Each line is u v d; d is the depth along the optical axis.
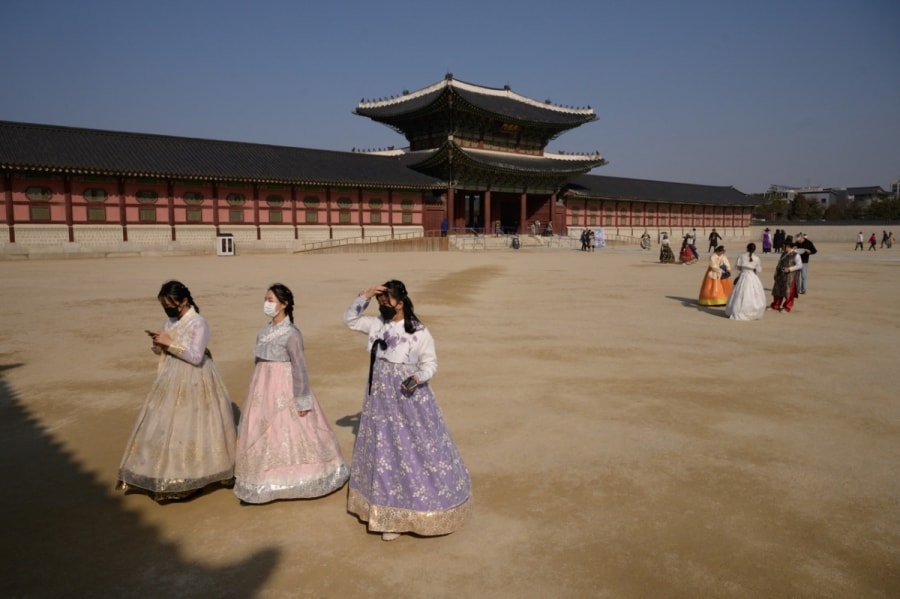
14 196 41.84
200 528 5.50
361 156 63.50
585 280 28.48
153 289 23.81
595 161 74.88
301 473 6.02
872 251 60.94
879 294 22.94
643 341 13.85
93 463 6.96
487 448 7.33
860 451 7.23
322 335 14.41
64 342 13.56
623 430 7.95
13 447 7.43
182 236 49.00
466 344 13.44
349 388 9.88
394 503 5.24
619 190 82.06
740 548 5.12
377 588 4.58
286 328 6.06
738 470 6.69
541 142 74.94
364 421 5.55
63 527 5.50
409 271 33.19
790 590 4.54
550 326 15.80
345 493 6.26
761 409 8.83
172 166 47.47
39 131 45.06
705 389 9.89
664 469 6.72
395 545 5.21
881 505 5.88
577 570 4.81
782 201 133.88
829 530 5.41
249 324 15.85
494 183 68.19
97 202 45.03
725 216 94.88
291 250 54.41
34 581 4.66
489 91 73.94
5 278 28.23
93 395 9.56
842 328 15.62
